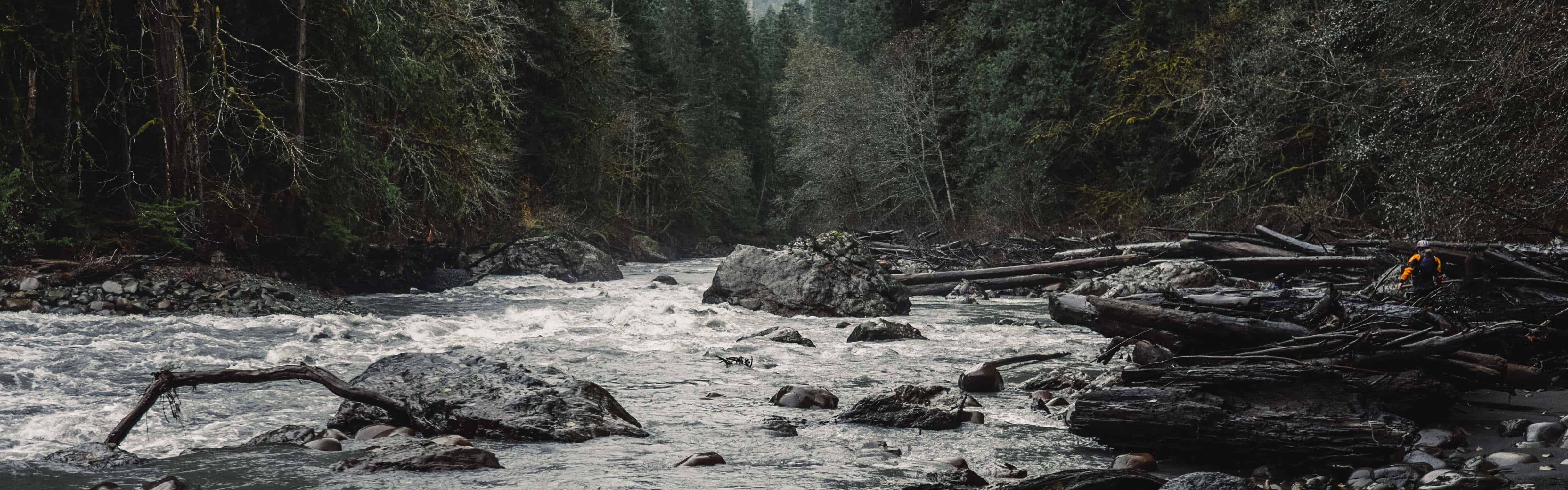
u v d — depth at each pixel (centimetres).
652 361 1082
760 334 1312
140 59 1980
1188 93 3169
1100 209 3653
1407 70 2139
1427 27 1914
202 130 1941
